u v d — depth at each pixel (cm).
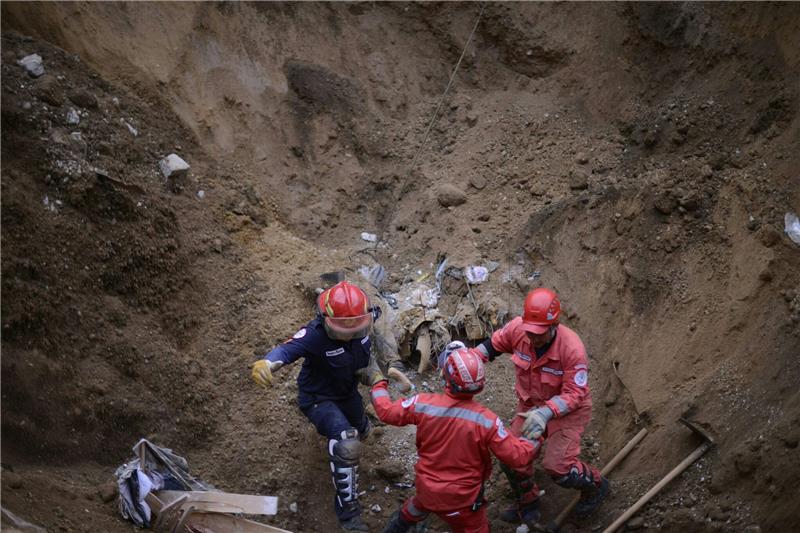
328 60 850
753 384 568
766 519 508
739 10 758
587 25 845
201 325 666
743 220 642
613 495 576
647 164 751
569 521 578
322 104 827
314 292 705
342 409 588
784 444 520
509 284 723
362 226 797
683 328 631
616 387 643
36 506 474
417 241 774
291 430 624
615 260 690
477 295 713
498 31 866
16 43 670
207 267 689
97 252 619
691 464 557
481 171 800
